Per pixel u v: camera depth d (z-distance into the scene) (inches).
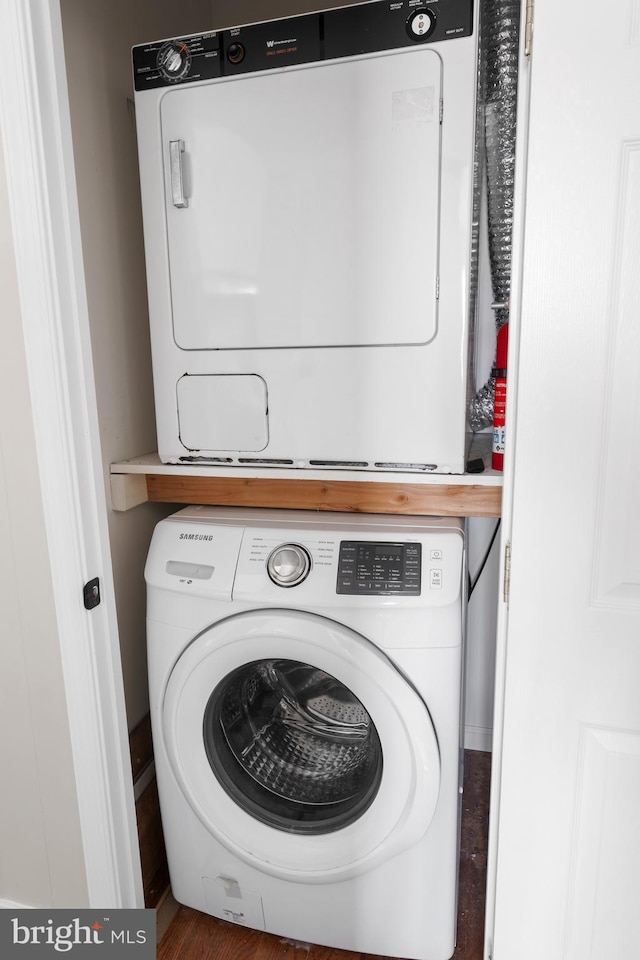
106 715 44.9
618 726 39.1
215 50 45.0
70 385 39.7
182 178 47.4
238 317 48.5
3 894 51.5
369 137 43.0
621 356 35.1
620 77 32.6
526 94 35.0
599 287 34.7
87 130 51.6
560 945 43.6
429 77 41.3
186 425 51.9
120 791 46.8
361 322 45.8
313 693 54.7
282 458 50.0
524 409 36.9
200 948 55.4
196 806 52.2
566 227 34.6
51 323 38.1
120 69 55.7
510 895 43.7
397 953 52.2
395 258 44.2
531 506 37.8
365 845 48.0
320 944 54.3
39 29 35.4
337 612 45.8
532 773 41.3
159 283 50.0
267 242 46.6
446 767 46.9
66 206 38.3
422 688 45.7
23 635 44.3
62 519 40.8
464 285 43.4
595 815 40.8
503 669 41.8
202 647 48.4
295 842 50.9
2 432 40.8
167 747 52.4
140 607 61.5
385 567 46.1
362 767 52.7
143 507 61.3
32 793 47.7
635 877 40.9
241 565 48.4
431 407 45.8
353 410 47.4
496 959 45.2
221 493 54.4
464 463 47.3
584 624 38.4
